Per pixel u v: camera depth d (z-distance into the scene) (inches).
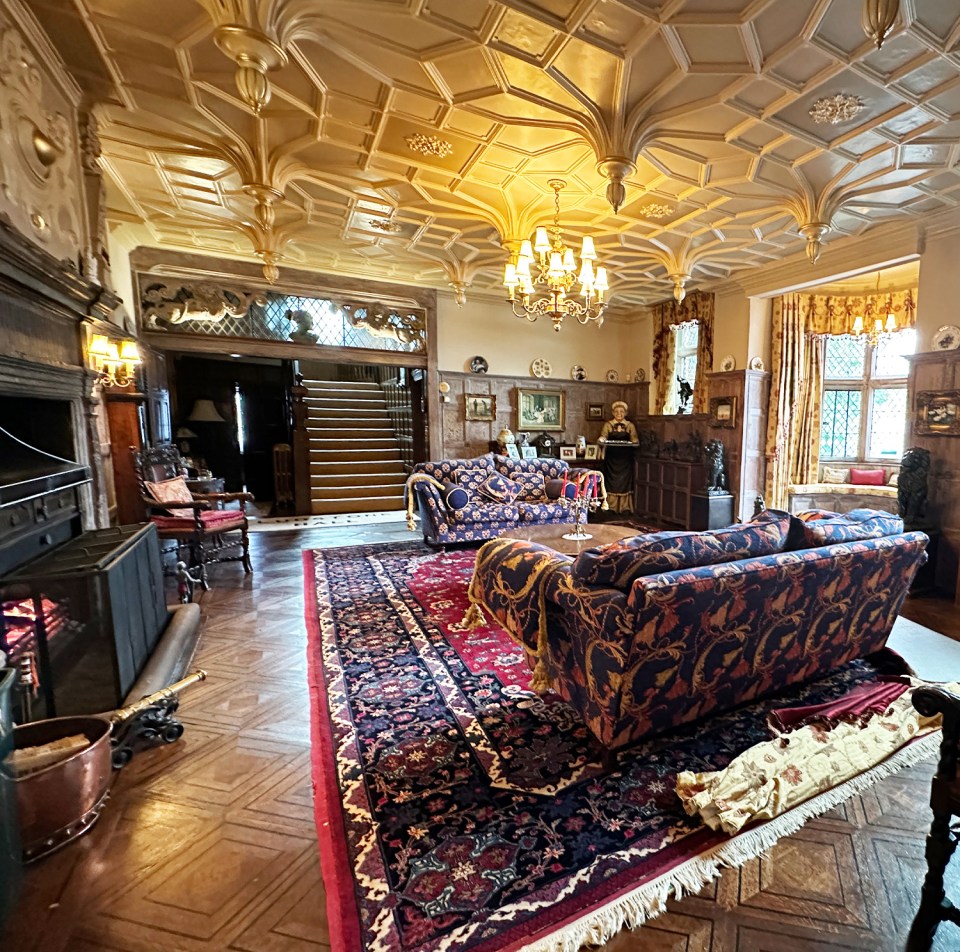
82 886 53.4
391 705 89.5
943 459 157.9
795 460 245.8
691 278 237.8
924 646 116.4
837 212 159.8
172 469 192.1
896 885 54.3
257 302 236.8
